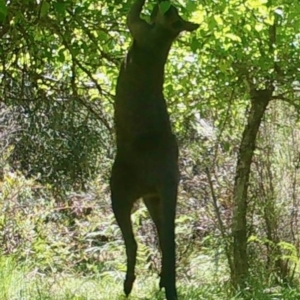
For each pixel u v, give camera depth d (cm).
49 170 1995
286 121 1686
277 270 1462
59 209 1753
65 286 1254
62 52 1013
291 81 1327
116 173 586
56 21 937
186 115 1479
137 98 571
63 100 1120
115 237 1708
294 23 1149
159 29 552
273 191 1545
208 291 1212
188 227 1645
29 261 1466
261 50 1220
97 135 1952
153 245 1611
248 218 1518
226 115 1387
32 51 980
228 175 1666
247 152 1386
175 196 576
